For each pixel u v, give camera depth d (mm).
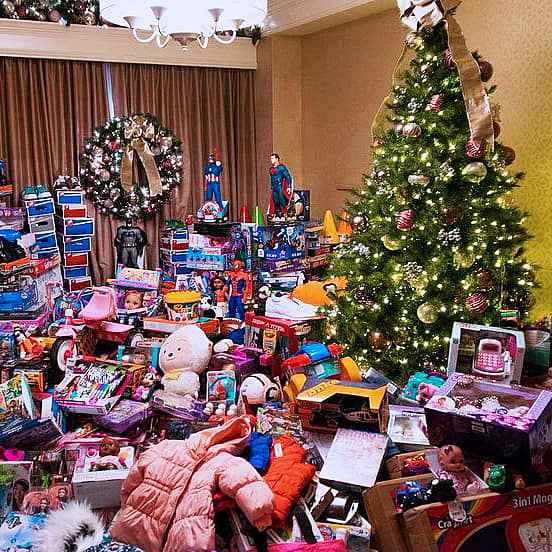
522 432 2195
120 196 5691
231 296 4621
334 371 3055
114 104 5707
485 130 2980
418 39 3283
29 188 5309
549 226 4031
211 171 5105
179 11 3305
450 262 3146
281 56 6000
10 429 2807
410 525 2135
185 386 3250
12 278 4168
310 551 2008
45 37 5344
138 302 4270
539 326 3402
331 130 5867
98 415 3057
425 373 3162
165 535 2105
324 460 2506
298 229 4840
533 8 4004
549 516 2232
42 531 2293
